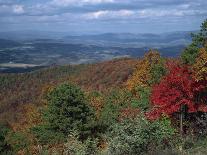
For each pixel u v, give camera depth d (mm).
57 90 38062
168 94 20969
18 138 37500
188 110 21016
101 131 36438
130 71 100938
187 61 23625
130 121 11516
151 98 23266
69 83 38750
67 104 36219
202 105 20812
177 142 12234
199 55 21844
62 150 22453
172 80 21078
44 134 34125
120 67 110688
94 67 127688
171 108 20562
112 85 95688
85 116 37094
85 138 34625
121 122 11547
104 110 41469
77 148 12633
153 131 11258
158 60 42312
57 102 36344
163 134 11398
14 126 58562
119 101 40906
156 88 22219
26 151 34000
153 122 11656
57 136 33000
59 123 34688
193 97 21312
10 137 39219
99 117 40281
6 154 35781
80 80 117312
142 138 10859
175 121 21438
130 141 10797
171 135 12414
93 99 48469
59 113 36344
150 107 24547
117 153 10820
